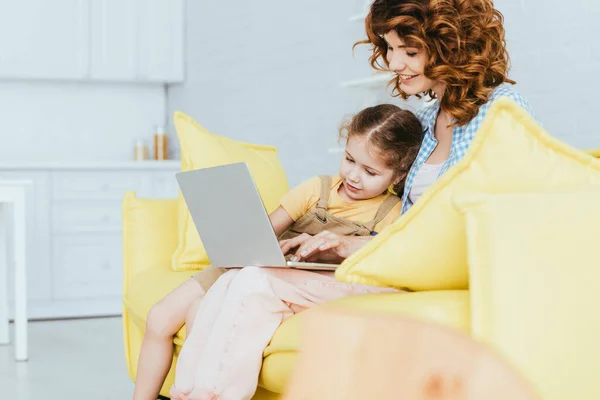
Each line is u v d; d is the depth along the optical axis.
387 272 1.26
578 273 1.06
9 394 2.70
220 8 4.54
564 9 2.38
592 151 1.72
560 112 2.41
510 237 1.03
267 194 2.35
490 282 1.02
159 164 4.71
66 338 3.80
